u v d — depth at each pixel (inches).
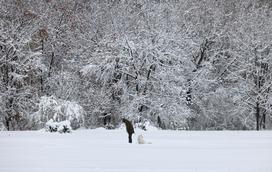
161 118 1966.0
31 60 1953.7
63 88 1903.3
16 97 1925.4
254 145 896.3
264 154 725.9
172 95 1955.0
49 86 1996.8
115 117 2009.1
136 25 2015.3
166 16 2081.7
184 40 2032.5
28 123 1902.1
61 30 2108.8
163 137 1111.0
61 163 615.2
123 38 1953.7
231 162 623.5
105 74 1951.3
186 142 967.0
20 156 698.8
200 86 2084.2
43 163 614.9
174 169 553.9
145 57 1950.1
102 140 1010.7
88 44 2042.3
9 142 942.4
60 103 1699.1
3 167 573.9
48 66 2106.3
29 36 1995.6
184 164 604.1
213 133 1299.2
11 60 1993.1
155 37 1989.4
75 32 2074.3
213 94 2117.4
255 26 2121.1
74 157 686.5
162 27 2015.3
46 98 1720.0
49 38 2076.8
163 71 1946.4
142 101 1911.9
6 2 2073.1
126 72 1971.0
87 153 741.3
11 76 1966.0
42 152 755.4
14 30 1980.8
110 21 2050.9
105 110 1979.6
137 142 965.2
